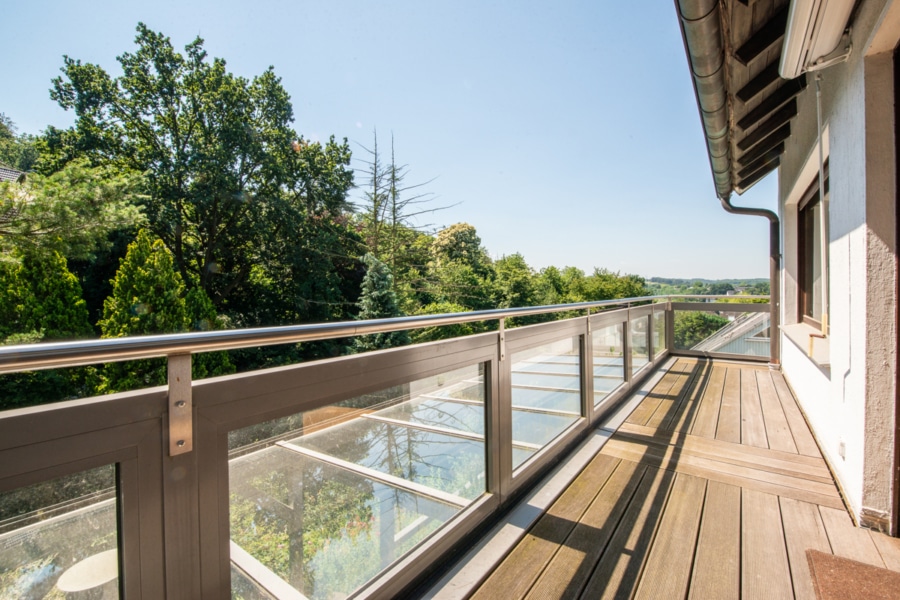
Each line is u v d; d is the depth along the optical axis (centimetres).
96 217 669
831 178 205
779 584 134
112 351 65
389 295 1361
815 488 199
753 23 209
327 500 111
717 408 329
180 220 1308
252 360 1258
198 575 80
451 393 158
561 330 238
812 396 281
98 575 68
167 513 75
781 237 439
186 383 78
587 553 152
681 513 178
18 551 60
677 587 134
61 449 62
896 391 158
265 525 96
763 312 515
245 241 1473
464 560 147
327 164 1675
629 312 371
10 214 597
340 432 115
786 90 284
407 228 1522
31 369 58
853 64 167
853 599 126
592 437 266
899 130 151
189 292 1023
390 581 124
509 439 185
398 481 134
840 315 196
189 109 1416
